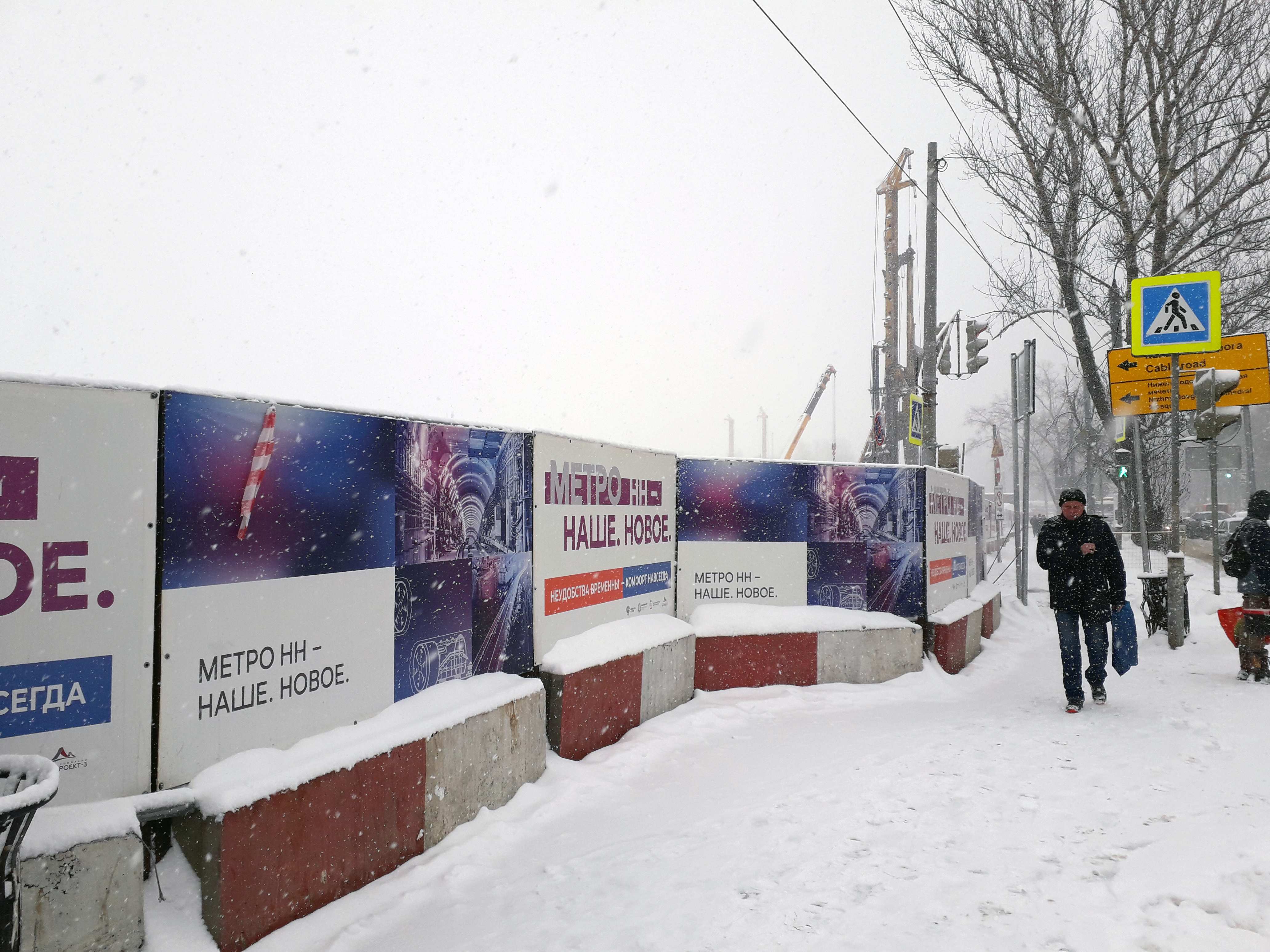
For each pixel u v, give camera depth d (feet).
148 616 8.77
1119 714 19.65
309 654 10.83
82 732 8.21
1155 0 53.31
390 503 12.48
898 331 118.83
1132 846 10.85
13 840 6.06
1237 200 57.41
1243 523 23.66
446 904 10.68
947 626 27.81
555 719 16.61
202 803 8.96
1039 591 56.08
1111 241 62.28
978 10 57.36
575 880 11.16
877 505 27.25
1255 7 52.42
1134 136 58.44
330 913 10.12
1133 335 29.35
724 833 12.55
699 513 25.02
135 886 8.14
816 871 10.77
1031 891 9.70
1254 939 8.17
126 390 8.63
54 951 7.47
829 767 16.05
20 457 7.84
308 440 10.86
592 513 19.43
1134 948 8.17
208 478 9.44
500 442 15.64
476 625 14.79
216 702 9.48
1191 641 30.78
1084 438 108.78
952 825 12.16
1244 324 61.31
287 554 10.50
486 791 13.69
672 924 9.52
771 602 25.64
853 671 25.03
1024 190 61.72
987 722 19.49
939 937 8.72
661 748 17.99
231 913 8.94
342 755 10.65
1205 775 13.88
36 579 7.93
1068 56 56.90
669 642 21.48
